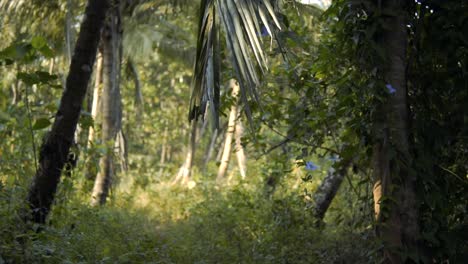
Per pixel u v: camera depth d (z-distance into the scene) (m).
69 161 6.26
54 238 5.01
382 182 4.12
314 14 8.21
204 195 11.55
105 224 6.54
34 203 5.46
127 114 25.91
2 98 6.67
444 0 4.33
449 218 4.78
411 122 4.25
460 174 4.60
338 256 5.86
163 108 26.92
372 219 4.59
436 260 4.39
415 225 4.10
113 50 11.47
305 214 7.24
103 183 10.84
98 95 13.25
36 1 10.43
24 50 5.19
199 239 7.05
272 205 7.52
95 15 5.57
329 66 4.74
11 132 7.50
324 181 7.96
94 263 4.95
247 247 6.61
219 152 23.92
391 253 4.09
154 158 26.95
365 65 4.19
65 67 12.98
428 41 4.41
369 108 4.28
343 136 4.70
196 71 3.92
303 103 5.39
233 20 3.64
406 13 4.29
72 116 5.56
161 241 6.62
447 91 4.43
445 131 4.31
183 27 17.77
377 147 4.18
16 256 4.45
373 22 4.15
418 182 4.15
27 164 6.95
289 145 7.09
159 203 12.26
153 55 17.17
